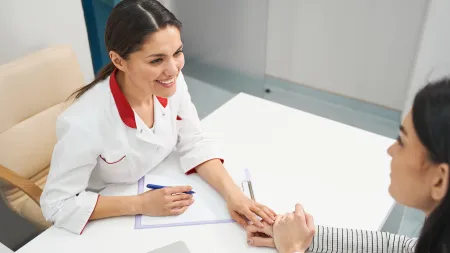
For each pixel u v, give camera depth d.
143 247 0.93
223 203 1.06
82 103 1.03
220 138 1.30
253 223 0.98
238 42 2.83
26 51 1.71
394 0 2.32
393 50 2.47
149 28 0.86
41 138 1.42
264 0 2.55
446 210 0.59
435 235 0.62
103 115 1.02
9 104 1.32
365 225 0.99
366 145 1.26
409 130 0.64
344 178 1.13
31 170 1.43
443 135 0.57
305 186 1.10
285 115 1.41
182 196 1.04
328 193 1.08
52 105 1.44
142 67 0.91
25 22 1.65
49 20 1.73
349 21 2.53
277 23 2.81
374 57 2.56
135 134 1.06
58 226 1.00
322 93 2.90
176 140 1.23
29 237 1.49
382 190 1.08
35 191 1.20
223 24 2.83
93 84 1.07
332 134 1.31
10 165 1.36
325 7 2.57
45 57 1.38
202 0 2.84
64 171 1.01
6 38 1.62
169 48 0.90
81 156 1.00
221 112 1.44
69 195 1.02
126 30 0.88
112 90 1.02
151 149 1.11
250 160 1.20
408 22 2.33
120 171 1.10
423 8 2.24
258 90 2.95
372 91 2.69
